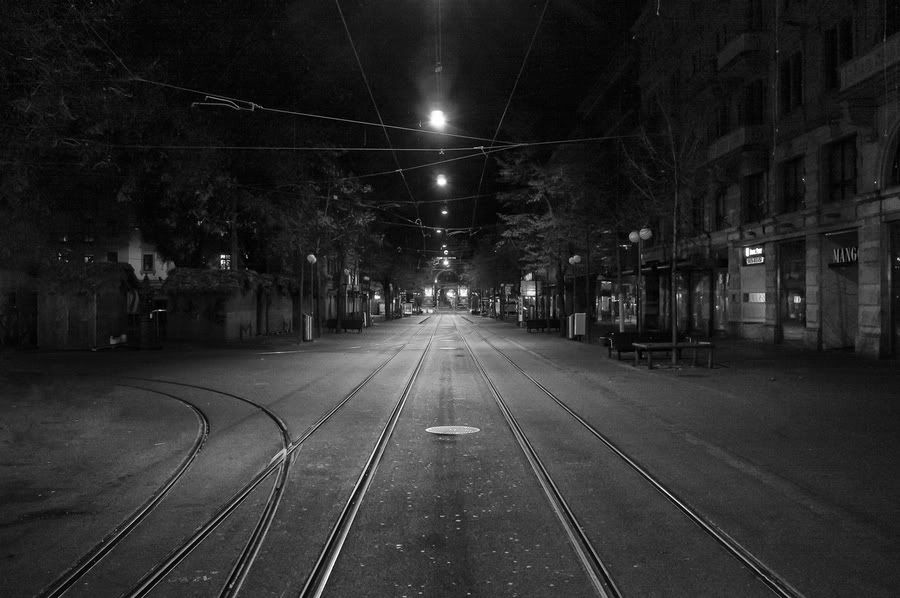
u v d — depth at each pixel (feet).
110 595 15.10
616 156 114.62
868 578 15.74
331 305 185.57
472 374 60.90
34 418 38.01
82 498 22.53
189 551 17.66
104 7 40.83
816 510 20.65
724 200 103.71
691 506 21.17
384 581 15.74
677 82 115.75
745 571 16.21
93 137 64.44
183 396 46.93
